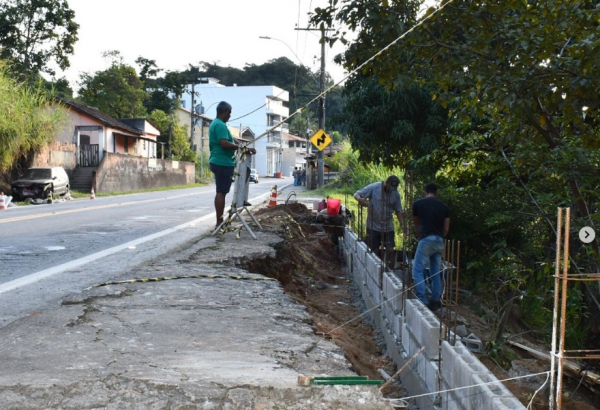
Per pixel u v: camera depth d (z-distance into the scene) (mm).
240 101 101875
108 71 66188
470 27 8734
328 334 6965
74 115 46000
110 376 3742
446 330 5441
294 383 3744
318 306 9508
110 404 3359
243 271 8078
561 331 3594
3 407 3312
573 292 10023
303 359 4555
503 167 12383
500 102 8391
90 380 3664
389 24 8391
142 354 4426
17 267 9180
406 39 8625
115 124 48344
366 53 8953
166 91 76625
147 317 5523
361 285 11156
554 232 10492
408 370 6469
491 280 12148
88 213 19391
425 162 14211
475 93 8758
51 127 33000
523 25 8375
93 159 42375
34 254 10430
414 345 6430
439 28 8875
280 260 10203
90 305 5918
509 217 10789
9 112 30516
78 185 39938
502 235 11969
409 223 9305
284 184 65875
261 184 61906
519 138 9508
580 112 8156
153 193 39844
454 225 12188
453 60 8789
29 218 17312
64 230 14148
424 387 5840
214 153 10859
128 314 5617
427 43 9141
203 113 85188
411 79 8938
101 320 5391
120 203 25750
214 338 4969
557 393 3609
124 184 45312
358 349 7453
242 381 3746
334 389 3617
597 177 8656
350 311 9961
